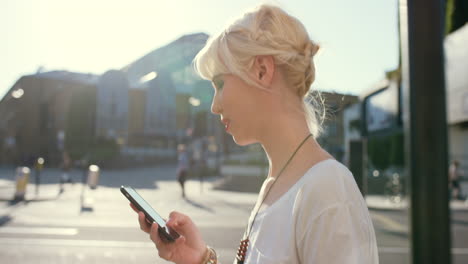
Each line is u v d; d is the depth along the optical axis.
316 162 0.84
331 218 0.72
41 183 20.05
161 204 11.41
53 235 7.11
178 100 41.62
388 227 8.51
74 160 33.66
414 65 1.35
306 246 0.74
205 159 28.30
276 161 0.90
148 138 40.88
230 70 0.87
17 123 43.09
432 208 1.32
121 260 5.51
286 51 0.86
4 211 10.02
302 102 0.92
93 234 7.20
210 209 10.77
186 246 1.01
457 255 6.33
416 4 1.35
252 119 0.89
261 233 0.83
